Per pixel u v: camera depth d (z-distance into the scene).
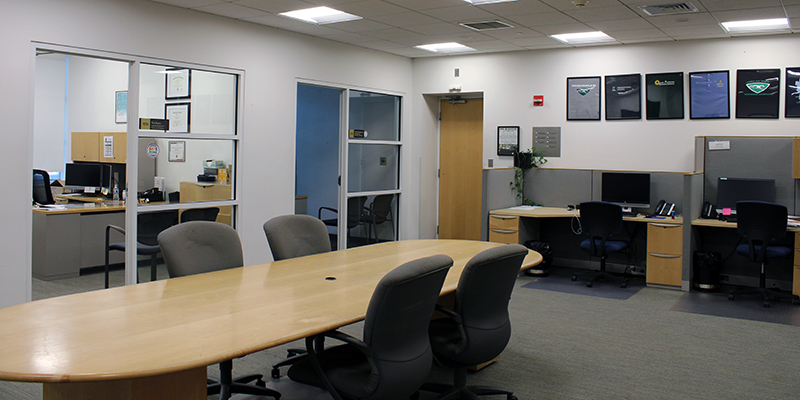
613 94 6.64
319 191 8.12
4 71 4.08
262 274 3.09
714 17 5.15
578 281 6.20
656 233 5.83
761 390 3.26
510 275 2.82
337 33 6.23
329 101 7.92
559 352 3.90
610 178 6.39
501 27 5.80
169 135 5.16
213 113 5.53
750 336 4.27
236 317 2.27
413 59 7.93
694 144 6.23
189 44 5.20
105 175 6.95
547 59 7.02
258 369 3.54
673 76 6.30
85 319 2.20
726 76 6.03
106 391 2.00
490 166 7.46
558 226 7.07
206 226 3.26
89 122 8.11
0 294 4.18
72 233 6.01
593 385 3.33
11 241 4.22
